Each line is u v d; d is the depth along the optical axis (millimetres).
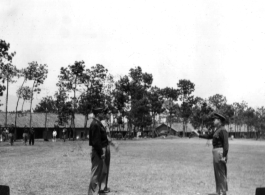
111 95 77688
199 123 106750
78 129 88812
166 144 47688
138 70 90062
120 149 32812
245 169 15820
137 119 82062
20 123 77000
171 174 13477
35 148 33500
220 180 9211
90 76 69750
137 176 12844
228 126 127812
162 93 112938
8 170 14312
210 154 25969
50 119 83562
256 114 115312
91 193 8203
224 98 109875
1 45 48406
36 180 11570
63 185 10633
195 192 9734
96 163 8250
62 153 25531
